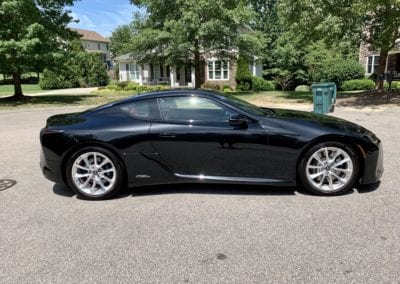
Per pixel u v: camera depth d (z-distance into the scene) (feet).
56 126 13.61
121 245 9.74
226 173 13.15
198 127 13.03
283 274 8.16
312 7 42.93
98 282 8.11
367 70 91.81
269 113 14.12
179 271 8.43
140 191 14.03
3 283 8.16
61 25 61.87
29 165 18.43
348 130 12.66
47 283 8.12
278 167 12.80
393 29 41.75
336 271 8.21
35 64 55.36
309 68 89.35
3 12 50.06
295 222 10.75
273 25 105.09
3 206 12.79
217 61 70.85
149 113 13.55
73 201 13.23
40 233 10.59
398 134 23.85
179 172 13.35
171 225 10.85
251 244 9.56
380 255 8.79
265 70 97.71
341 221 10.69
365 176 12.69
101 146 13.20
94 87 121.90
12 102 57.77
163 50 64.34
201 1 56.65
